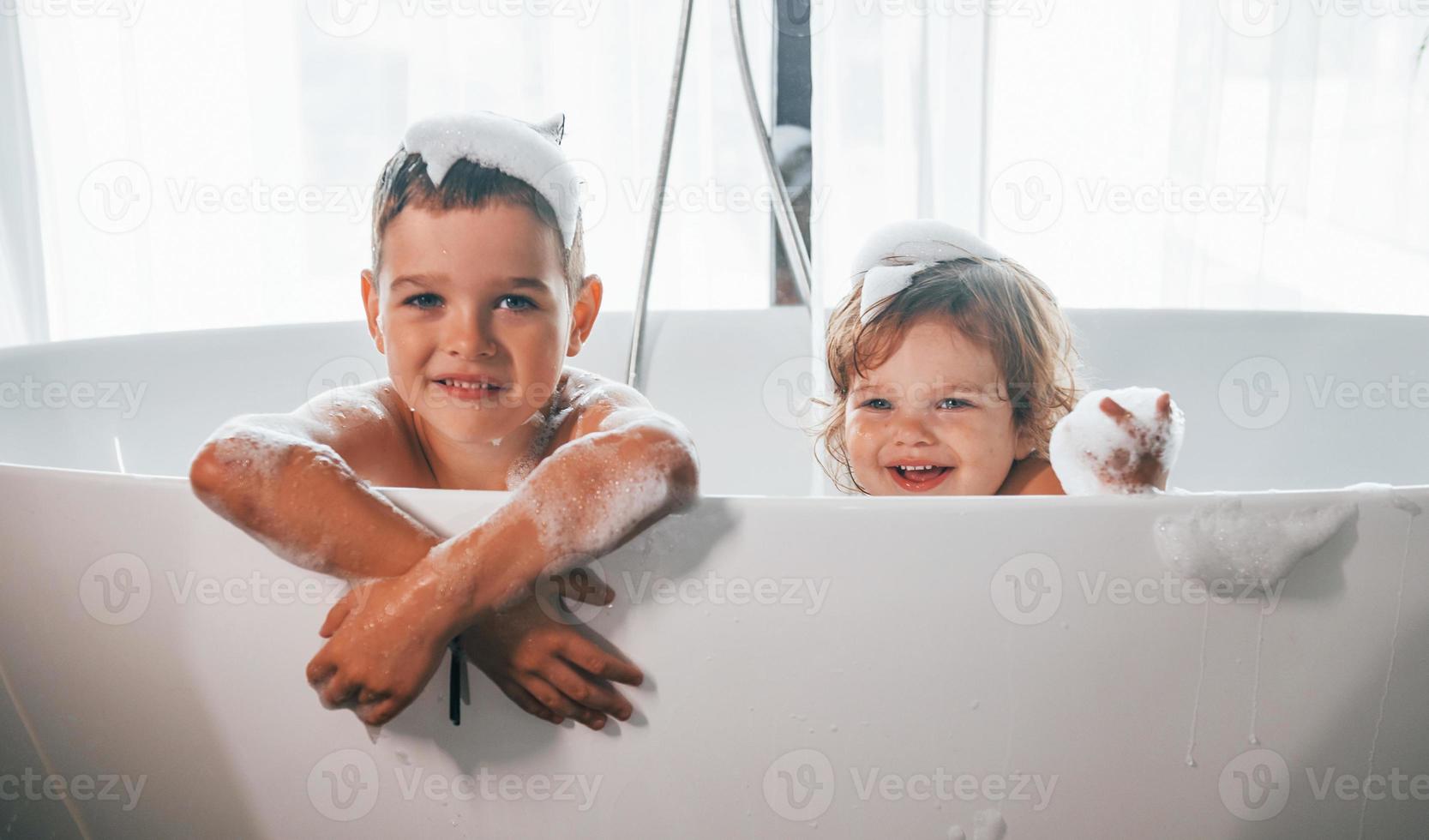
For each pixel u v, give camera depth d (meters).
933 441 0.94
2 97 1.62
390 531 0.60
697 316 1.35
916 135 1.77
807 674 0.60
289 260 1.70
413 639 0.58
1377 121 1.84
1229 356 1.28
